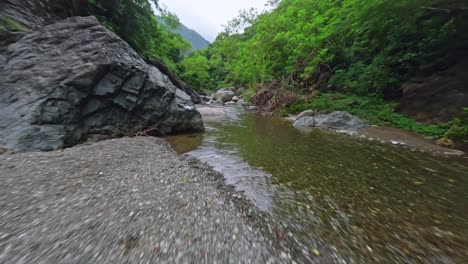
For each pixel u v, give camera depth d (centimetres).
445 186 377
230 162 493
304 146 646
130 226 224
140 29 1642
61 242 193
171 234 217
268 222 262
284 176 416
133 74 737
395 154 570
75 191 292
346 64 1547
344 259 202
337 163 496
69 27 730
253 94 2045
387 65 1101
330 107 1177
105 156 447
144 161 441
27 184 303
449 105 780
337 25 1131
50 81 584
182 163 461
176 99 870
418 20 893
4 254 176
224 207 288
